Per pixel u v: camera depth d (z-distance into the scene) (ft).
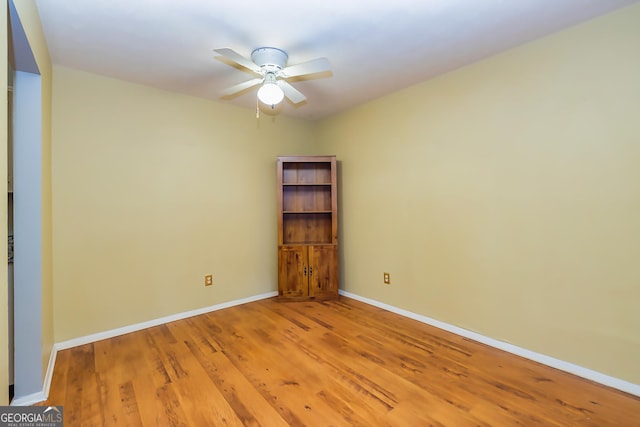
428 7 6.05
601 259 6.64
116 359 7.84
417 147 10.08
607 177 6.51
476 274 8.71
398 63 8.51
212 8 5.97
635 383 6.28
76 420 5.64
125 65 8.38
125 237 9.45
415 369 7.30
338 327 9.73
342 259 13.08
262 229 12.64
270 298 12.69
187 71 8.78
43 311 6.45
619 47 6.29
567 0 5.94
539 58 7.34
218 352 8.18
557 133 7.14
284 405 6.05
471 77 8.62
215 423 5.57
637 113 6.14
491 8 6.13
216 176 11.37
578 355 6.99
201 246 11.02
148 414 5.81
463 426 5.46
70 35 6.85
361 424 5.53
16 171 6.03
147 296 9.87
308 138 14.05
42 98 6.38
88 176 8.80
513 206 7.91
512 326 8.03
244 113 12.10
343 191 12.93
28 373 6.13
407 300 10.57
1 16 3.58
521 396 6.26
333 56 8.04
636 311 6.25
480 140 8.49
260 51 7.44
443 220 9.45
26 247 6.12
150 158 9.90
